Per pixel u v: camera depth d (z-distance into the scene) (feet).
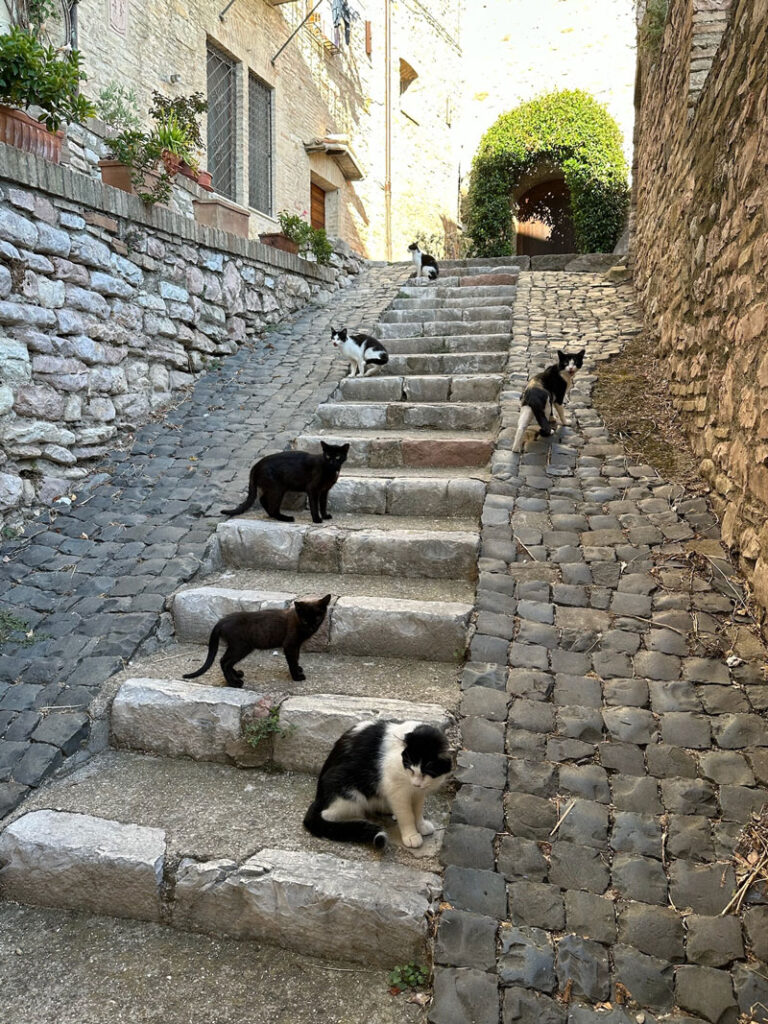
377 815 7.73
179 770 8.78
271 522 13.64
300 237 28.91
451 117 57.26
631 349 20.68
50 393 14.25
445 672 9.94
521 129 47.47
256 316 24.64
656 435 15.70
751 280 10.79
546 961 6.07
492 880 6.76
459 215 59.06
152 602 11.33
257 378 21.21
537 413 15.23
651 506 12.95
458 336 22.82
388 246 47.65
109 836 7.37
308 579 12.42
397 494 14.49
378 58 47.52
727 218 12.45
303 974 6.44
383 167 48.57
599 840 7.21
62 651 10.25
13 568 12.20
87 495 14.75
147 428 17.80
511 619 10.41
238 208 24.48
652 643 9.73
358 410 18.37
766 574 9.44
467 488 14.12
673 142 18.88
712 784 7.73
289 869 6.82
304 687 9.57
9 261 13.15
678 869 6.89
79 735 8.94
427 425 17.98
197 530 13.42
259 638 9.45
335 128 42.80
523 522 12.85
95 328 15.75
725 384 12.07
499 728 8.55
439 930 6.30
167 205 21.50
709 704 8.68
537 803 7.63
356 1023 5.87
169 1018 5.95
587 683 9.20
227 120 33.09
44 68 14.29
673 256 17.81
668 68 20.36
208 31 30.37
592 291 27.78
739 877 6.73
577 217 47.39
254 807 7.99
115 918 7.16
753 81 11.23
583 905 6.56
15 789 8.10
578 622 10.28
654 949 6.20
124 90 25.29
